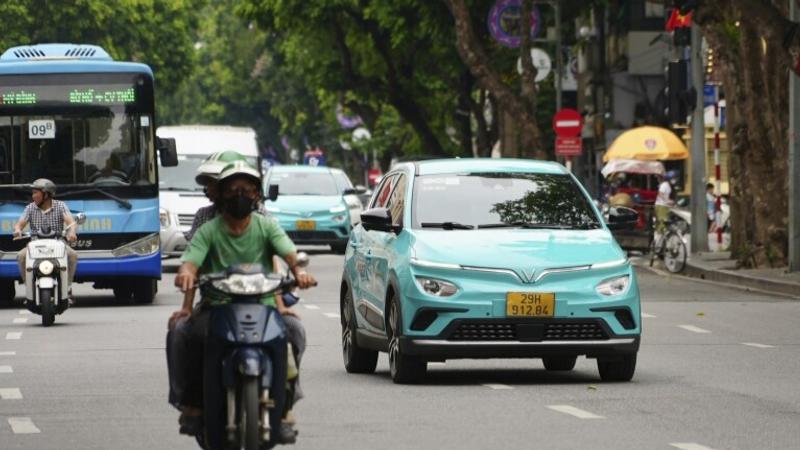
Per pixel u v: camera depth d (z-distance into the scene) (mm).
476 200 34062
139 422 27234
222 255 21500
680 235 74250
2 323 50000
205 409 20844
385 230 33594
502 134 117750
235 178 21234
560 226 33844
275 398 20594
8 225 56875
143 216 57531
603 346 31969
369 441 24688
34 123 57125
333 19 132375
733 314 51094
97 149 57438
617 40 137625
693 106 81562
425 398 30234
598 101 146500
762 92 69312
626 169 109438
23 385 32906
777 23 58375
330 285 66625
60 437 25500
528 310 31703
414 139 156750
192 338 21312
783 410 28250
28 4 145625
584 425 26344
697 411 28125
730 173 76375
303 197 92750
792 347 40625
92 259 57094
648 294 60531
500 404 29250
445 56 122188
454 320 31672
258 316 20516
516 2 96250
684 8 62219
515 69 119312
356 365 35250
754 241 72125
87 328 47562
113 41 154625
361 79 138250
